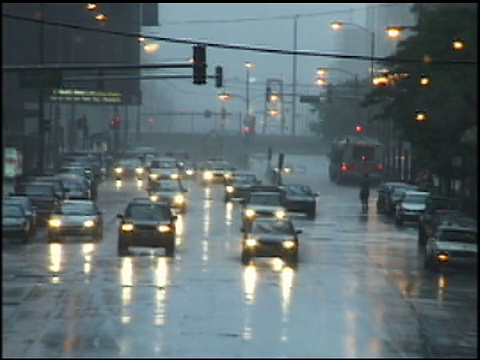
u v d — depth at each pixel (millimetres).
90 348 49969
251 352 49469
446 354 50688
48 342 51531
